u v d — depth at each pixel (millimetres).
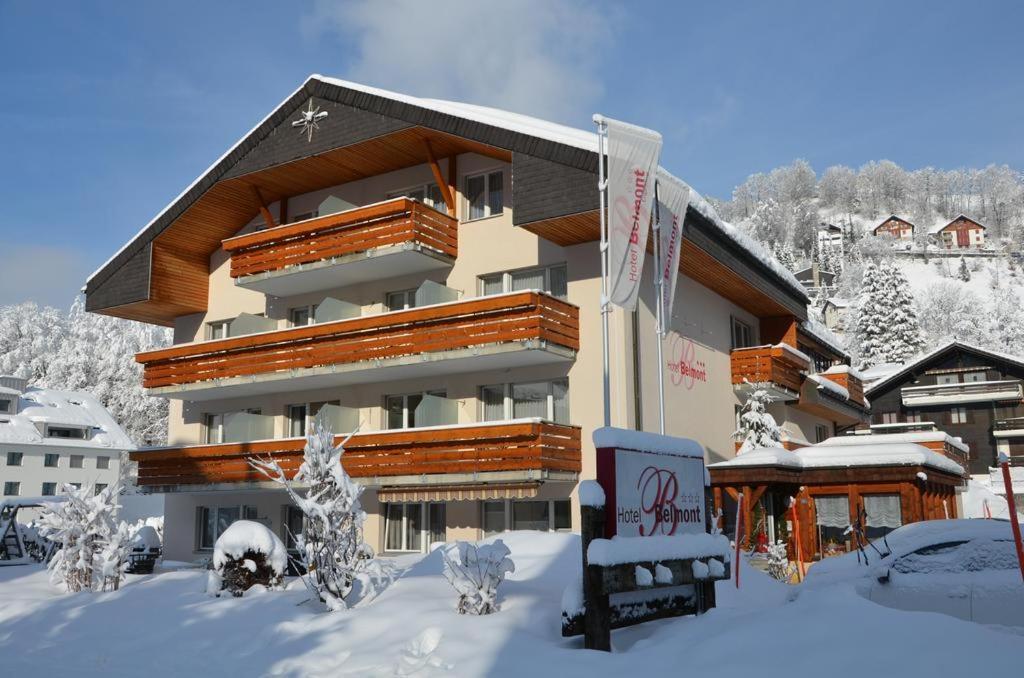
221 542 13531
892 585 9539
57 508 15875
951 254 180250
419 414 21141
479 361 20750
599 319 20438
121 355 92438
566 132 20344
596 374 20297
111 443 70562
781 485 21062
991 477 49031
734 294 26094
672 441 10672
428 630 9344
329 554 11398
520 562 14539
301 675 9000
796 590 10352
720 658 7559
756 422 24641
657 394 21328
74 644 11305
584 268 20844
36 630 12250
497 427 19281
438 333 20703
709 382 24625
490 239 22438
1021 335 98500
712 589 11055
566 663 8188
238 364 24406
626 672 7754
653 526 9898
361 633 9938
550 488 20328
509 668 8234
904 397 56094
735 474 20000
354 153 23609
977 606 8945
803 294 29406
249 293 27391
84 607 13328
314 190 26234
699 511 11125
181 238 27375
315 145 23688
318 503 11664
